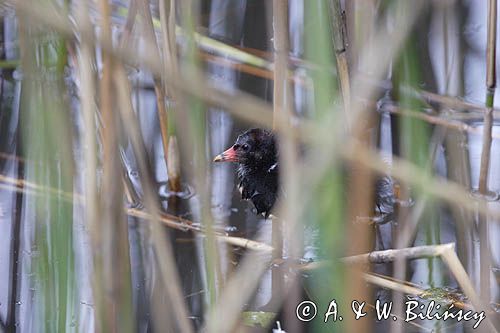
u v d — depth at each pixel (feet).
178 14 44.29
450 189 26.35
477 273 31.55
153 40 30.27
